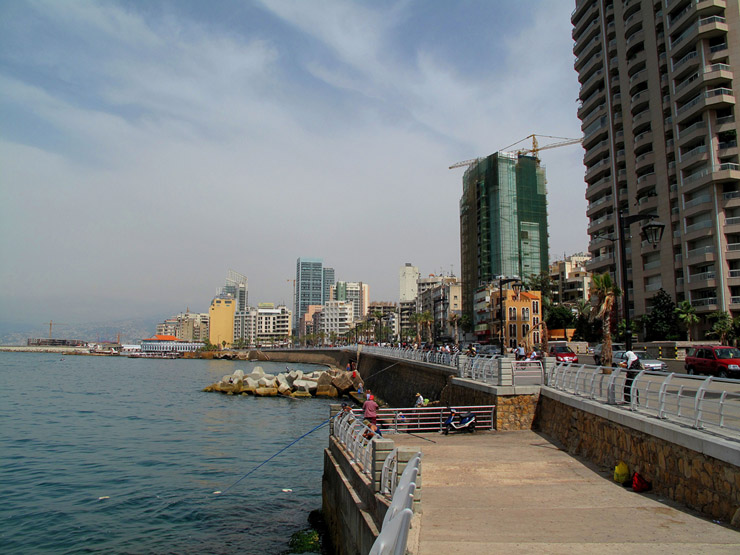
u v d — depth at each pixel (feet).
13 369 380.37
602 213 241.14
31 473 76.89
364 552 31.45
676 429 34.04
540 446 55.42
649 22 205.98
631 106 214.48
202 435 110.01
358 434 44.96
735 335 156.25
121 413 142.20
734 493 28.55
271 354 555.28
